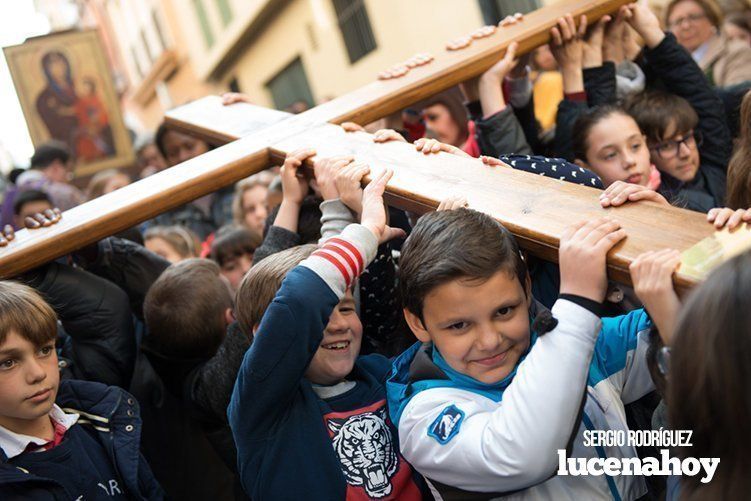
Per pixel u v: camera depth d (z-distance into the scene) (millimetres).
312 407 1437
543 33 2268
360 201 1566
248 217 4039
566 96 2402
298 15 10406
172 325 2029
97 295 1939
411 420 1314
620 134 2238
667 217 1158
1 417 1526
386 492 1413
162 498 1706
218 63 14117
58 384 1600
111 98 9844
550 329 1155
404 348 1814
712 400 853
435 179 1491
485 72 2217
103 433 1661
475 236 1210
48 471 1540
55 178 6090
